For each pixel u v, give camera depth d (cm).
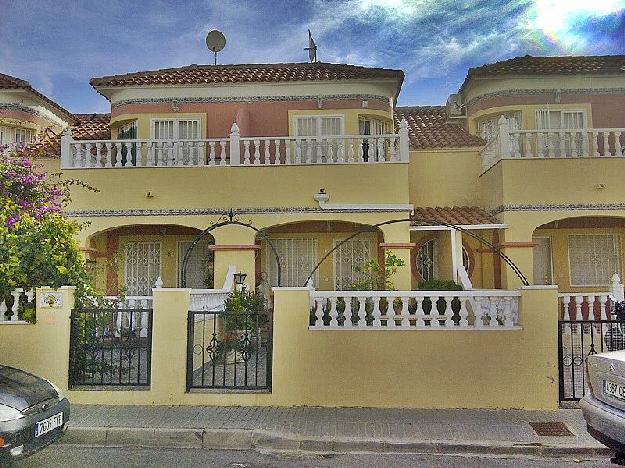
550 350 894
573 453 727
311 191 1434
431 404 892
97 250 1532
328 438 763
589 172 1430
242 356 1026
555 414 859
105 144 1497
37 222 987
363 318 916
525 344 895
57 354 902
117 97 1702
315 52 1995
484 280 1595
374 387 899
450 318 911
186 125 1675
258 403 899
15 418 607
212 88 1675
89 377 931
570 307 1449
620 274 1627
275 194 1438
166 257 1655
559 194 1430
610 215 1418
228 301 1141
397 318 913
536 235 1650
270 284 1627
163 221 1441
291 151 1481
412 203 1700
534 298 901
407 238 1426
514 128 1703
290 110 1669
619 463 632
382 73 1647
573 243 1645
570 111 1692
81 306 946
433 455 734
